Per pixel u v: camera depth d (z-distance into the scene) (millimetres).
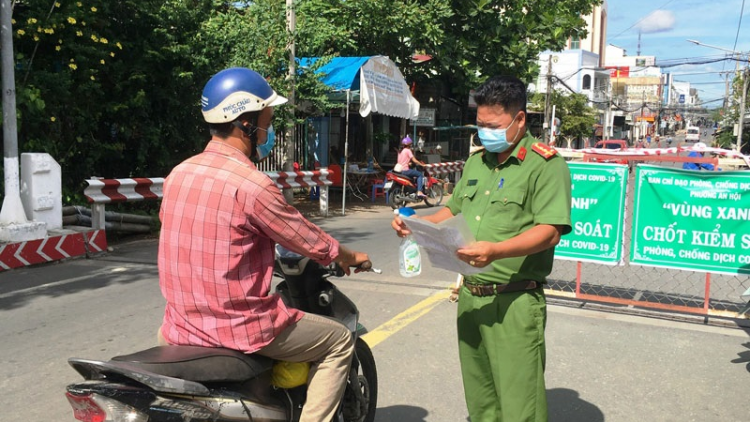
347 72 13531
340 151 19516
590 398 4074
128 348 4965
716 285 7199
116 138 11742
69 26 9945
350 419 3129
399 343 5055
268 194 2240
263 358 2447
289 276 2939
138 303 6289
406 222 2465
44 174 8625
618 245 6035
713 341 5184
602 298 6246
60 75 9820
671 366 4629
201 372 2176
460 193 2916
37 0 9594
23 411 3879
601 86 60781
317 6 16016
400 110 15469
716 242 5633
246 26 12641
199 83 11938
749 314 5746
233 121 2322
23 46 10031
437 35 16750
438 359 4715
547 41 19984
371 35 16906
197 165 2303
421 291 6715
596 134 53531
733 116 40500
